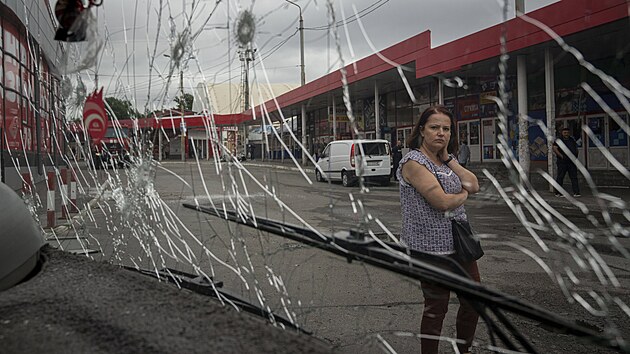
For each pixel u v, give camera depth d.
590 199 5.50
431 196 2.15
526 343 1.33
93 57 1.57
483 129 13.30
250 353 0.98
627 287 3.41
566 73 8.50
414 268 1.22
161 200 2.33
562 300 3.41
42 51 2.82
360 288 3.56
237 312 1.28
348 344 2.49
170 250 2.35
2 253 1.46
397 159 14.47
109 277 1.49
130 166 2.27
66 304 1.27
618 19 4.68
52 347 1.04
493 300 1.17
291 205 8.05
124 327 1.12
